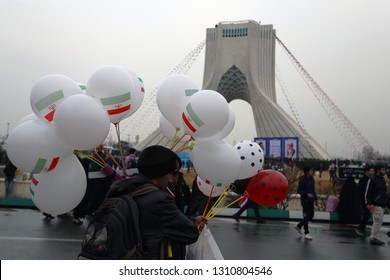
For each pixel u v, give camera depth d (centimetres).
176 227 201
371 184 751
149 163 214
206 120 278
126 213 195
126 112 306
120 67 300
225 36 4672
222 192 366
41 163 258
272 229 866
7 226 735
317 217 1034
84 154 304
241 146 353
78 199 284
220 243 684
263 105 4378
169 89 321
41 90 269
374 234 747
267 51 4600
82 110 239
